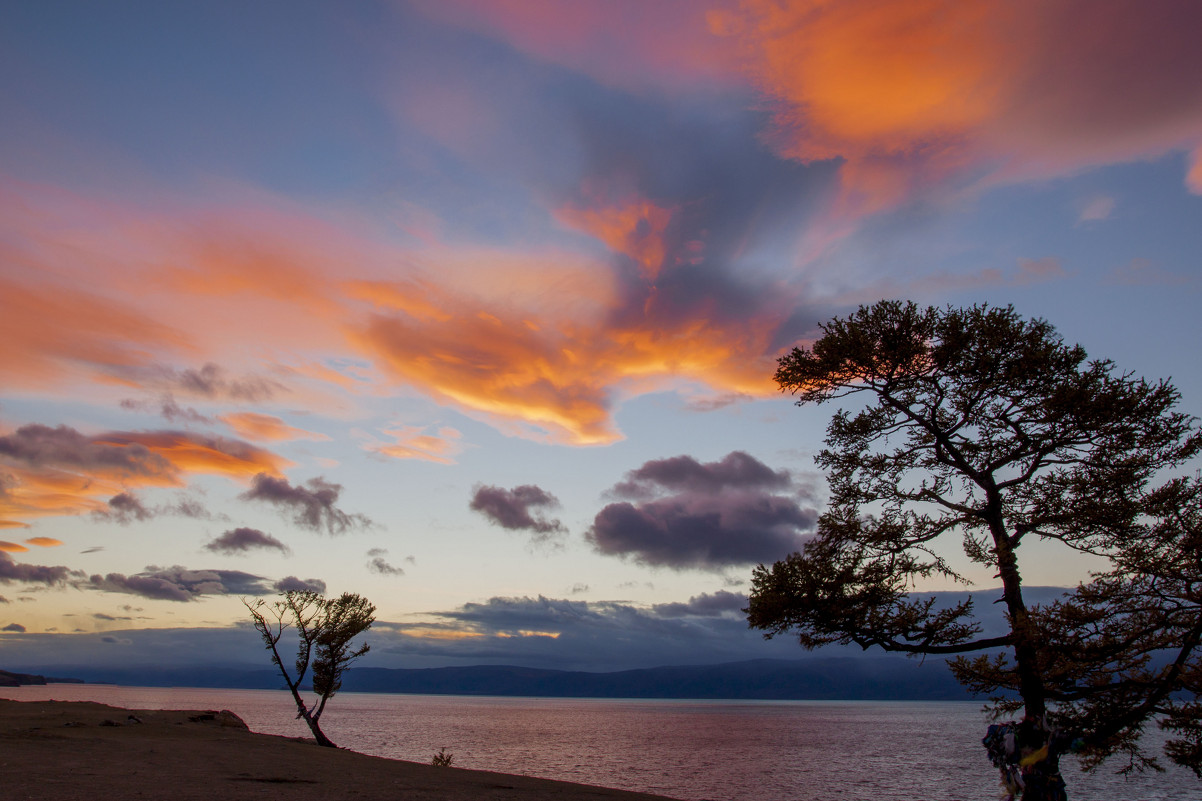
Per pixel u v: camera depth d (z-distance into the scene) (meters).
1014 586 14.71
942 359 15.85
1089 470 15.23
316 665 40.97
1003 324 15.58
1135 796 64.38
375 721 188.50
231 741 29.20
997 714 14.80
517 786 19.00
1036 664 14.41
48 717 32.31
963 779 76.44
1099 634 14.77
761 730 187.12
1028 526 14.97
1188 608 14.46
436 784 17.66
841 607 14.63
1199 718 13.57
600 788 21.27
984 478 15.61
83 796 11.48
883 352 16.22
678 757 100.25
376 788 15.62
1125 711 14.25
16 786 12.29
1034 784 12.07
